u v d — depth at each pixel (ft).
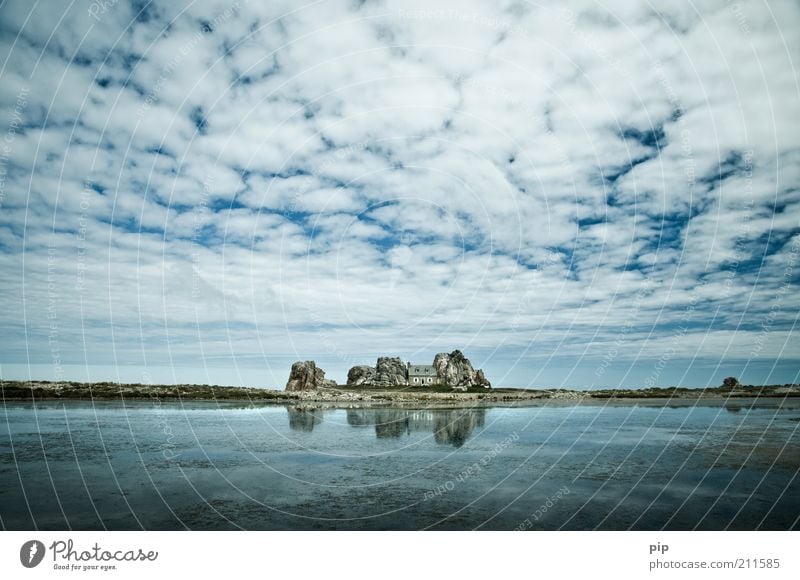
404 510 61.41
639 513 60.75
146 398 242.17
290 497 67.00
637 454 99.04
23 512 60.29
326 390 313.53
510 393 312.50
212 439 117.80
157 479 76.38
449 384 415.85
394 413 196.03
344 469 84.64
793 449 103.76
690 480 76.54
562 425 151.33
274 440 117.39
